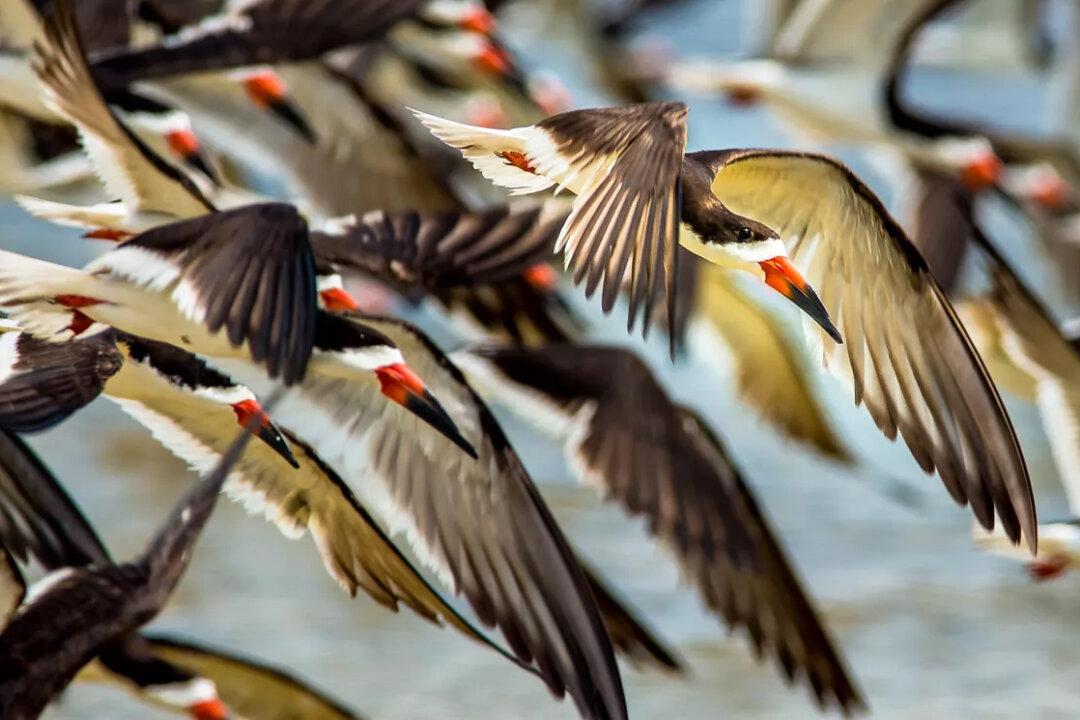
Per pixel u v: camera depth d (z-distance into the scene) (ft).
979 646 53.31
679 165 26.23
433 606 36.27
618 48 83.87
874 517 60.95
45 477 35.58
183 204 38.45
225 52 46.78
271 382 37.37
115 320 33.45
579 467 44.98
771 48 62.49
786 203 31.45
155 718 45.98
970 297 47.60
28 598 30.60
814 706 49.93
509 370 45.09
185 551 30.76
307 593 53.72
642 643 45.11
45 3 47.62
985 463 31.78
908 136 60.64
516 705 49.34
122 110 47.26
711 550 45.44
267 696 38.34
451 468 37.29
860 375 31.53
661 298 50.31
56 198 59.06
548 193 42.86
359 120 52.44
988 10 74.38
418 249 41.68
